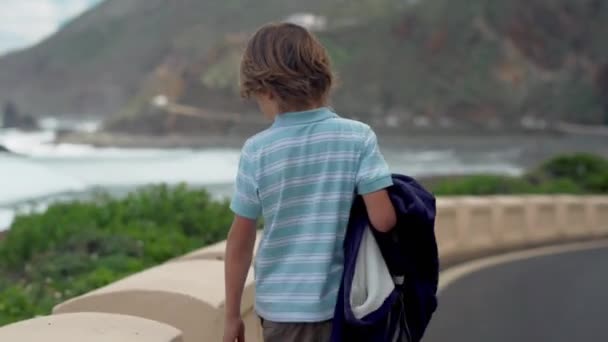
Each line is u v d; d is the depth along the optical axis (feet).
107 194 51.72
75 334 12.00
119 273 32.63
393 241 9.40
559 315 30.99
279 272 9.29
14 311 27.45
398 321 9.44
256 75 9.38
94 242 37.17
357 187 9.29
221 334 15.80
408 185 9.57
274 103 9.59
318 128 9.37
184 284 16.84
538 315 30.94
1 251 38.34
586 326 28.86
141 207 44.73
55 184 114.93
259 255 9.44
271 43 9.41
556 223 67.21
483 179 89.92
